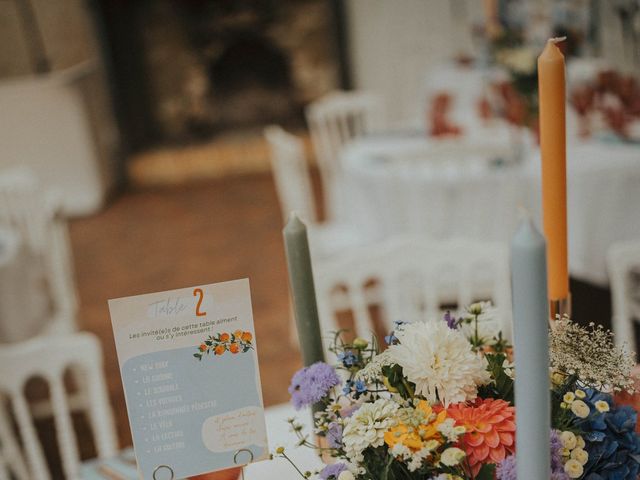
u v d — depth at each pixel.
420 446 0.64
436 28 5.69
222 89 6.41
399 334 0.73
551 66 0.72
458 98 3.68
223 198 5.43
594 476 0.68
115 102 5.97
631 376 0.77
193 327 0.71
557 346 0.72
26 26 5.39
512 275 0.55
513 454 0.66
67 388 2.73
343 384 0.84
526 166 2.44
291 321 3.10
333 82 6.33
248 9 6.08
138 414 0.73
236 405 0.75
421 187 2.42
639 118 2.74
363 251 1.61
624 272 1.54
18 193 2.96
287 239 0.81
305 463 0.95
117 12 5.89
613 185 2.33
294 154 2.80
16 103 5.14
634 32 3.32
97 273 4.14
